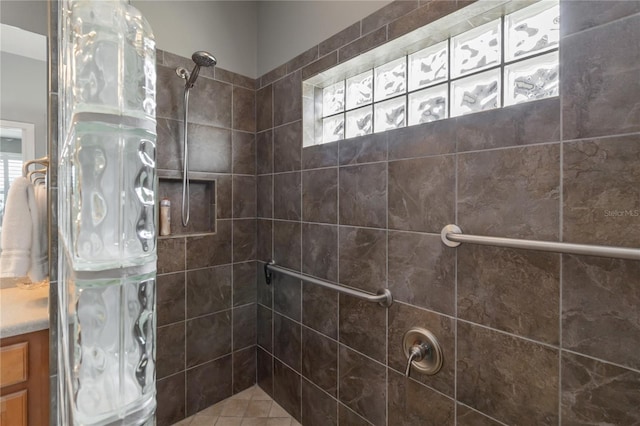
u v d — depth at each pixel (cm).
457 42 107
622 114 66
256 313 182
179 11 150
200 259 159
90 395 36
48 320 94
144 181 39
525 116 80
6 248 103
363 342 123
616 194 67
